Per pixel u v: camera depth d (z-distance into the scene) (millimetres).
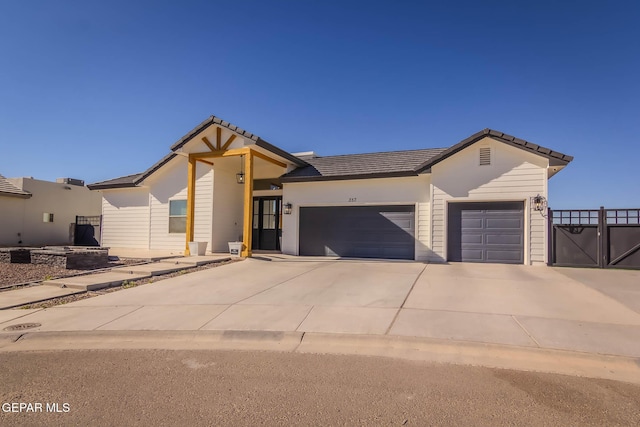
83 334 5871
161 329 6035
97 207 26922
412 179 14141
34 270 11383
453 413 3482
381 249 14516
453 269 11492
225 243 16688
